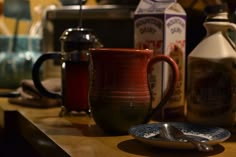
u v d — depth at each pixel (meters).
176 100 0.84
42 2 1.66
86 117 0.86
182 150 0.58
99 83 0.70
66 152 0.58
